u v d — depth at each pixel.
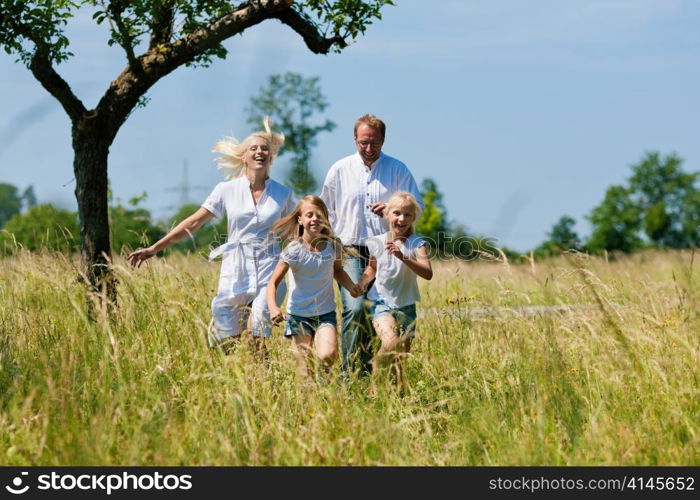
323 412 13.66
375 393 14.83
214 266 23.41
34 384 13.64
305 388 14.42
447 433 13.95
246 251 18.78
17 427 12.58
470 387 15.01
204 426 13.02
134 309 17.75
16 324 17.38
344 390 14.41
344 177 19.02
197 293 20.08
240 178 19.33
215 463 11.95
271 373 15.05
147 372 14.68
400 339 15.59
